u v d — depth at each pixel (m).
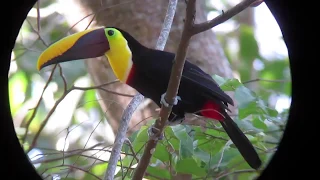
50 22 12.55
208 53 10.30
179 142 6.78
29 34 12.11
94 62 10.07
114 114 10.05
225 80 7.65
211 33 10.71
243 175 7.75
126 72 7.48
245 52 14.20
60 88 12.79
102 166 9.34
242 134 7.02
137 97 7.16
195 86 7.20
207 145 7.27
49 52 7.52
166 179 7.26
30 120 7.53
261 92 13.01
